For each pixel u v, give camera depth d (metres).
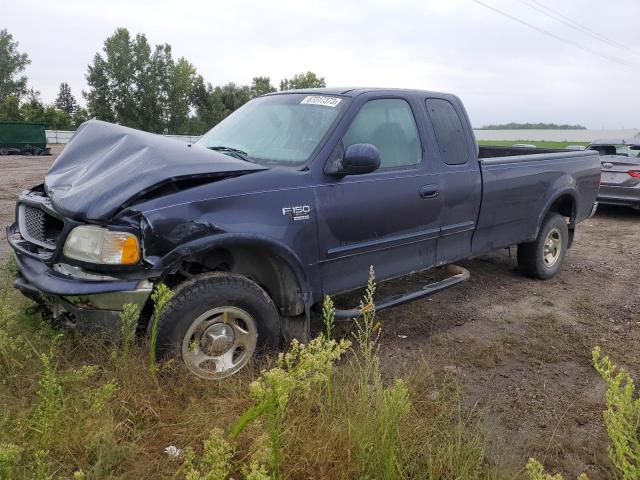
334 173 3.82
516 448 2.96
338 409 2.91
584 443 3.08
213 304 3.24
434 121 4.70
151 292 3.09
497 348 4.32
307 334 3.76
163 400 2.98
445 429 2.91
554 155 5.99
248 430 2.68
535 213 5.74
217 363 3.32
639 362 4.16
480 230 5.11
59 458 2.45
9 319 3.47
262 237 3.40
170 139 3.80
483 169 5.00
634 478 1.97
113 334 3.12
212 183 3.37
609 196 11.04
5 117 56.34
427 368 3.77
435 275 6.02
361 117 4.16
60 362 3.17
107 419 2.66
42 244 3.54
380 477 2.49
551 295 5.77
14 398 2.84
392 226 4.21
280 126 4.26
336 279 3.94
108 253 3.05
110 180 3.27
